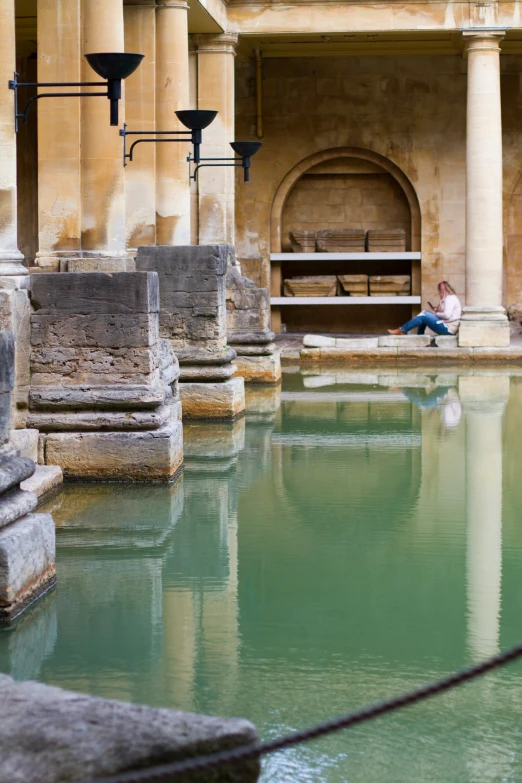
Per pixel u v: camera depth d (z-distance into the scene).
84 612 6.32
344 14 20.33
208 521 8.45
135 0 15.39
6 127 9.15
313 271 25.47
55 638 5.88
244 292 16.84
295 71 24.44
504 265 24.94
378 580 7.01
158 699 5.09
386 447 11.64
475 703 5.16
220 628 6.08
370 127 24.50
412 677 5.40
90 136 11.58
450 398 15.38
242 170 24.66
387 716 4.99
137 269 13.04
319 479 10.05
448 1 20.09
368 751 4.63
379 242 24.44
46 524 6.75
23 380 9.48
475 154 20.27
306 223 25.28
